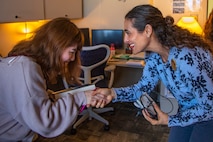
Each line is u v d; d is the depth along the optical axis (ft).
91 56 8.87
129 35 4.03
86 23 13.10
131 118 10.61
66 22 3.69
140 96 4.89
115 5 12.32
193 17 10.90
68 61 3.88
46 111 3.22
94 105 3.82
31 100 3.16
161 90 8.84
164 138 8.93
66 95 3.60
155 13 3.87
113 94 4.90
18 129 3.49
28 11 8.48
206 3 11.32
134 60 10.58
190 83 3.92
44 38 3.59
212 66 3.94
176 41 3.96
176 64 3.99
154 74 4.95
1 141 3.47
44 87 3.42
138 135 9.19
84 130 9.58
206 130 4.53
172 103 7.82
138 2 11.91
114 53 11.65
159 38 3.98
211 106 3.85
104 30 12.24
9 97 3.29
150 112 4.43
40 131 3.21
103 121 9.71
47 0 9.39
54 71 3.74
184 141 5.04
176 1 11.69
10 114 3.40
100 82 9.70
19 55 3.56
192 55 3.83
